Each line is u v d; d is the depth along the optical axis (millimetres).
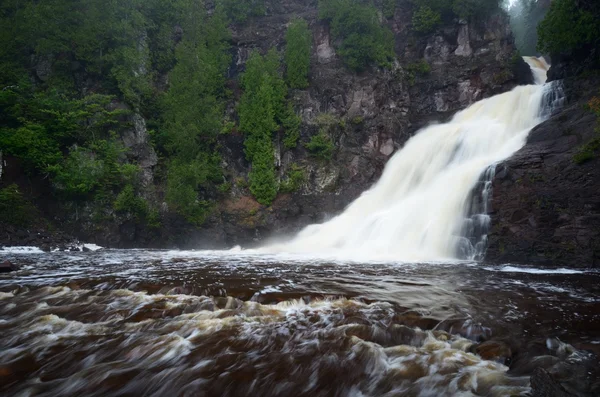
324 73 39625
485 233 20594
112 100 31797
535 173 20062
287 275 13336
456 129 33125
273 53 37969
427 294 10508
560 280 13133
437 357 6738
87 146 29438
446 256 21656
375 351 6914
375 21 40906
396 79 40781
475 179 23094
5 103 27812
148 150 32250
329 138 34906
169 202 30406
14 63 30547
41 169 26719
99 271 14125
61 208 27469
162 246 29906
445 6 43750
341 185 34281
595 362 6320
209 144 34219
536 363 6363
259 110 34344
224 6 46250
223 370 6297
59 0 31766
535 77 41875
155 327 8086
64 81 31281
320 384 5922
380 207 31703
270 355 6781
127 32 33688
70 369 6418
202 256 21141
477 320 8172
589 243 17359
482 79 40156
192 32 40062
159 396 5656
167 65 38812
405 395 5645
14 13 33469
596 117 21562
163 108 34594
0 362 6625
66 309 9141
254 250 27172
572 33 28219
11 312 9039
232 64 42969
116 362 6625
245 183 33781
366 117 37562
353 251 24359
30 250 22750
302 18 43438
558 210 18719
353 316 8484
